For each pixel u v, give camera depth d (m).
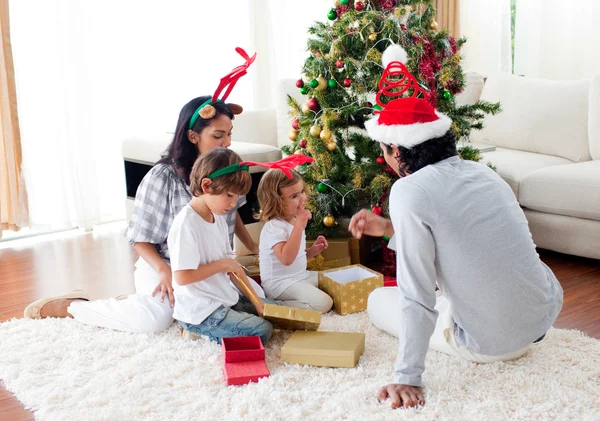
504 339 1.89
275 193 2.54
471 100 4.14
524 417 1.75
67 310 2.52
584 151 3.60
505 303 1.82
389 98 2.72
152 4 4.28
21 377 2.06
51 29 3.88
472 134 4.09
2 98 3.70
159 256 2.48
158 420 1.81
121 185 4.29
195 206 2.27
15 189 3.80
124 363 2.14
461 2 5.52
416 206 1.72
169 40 4.38
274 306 2.23
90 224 4.11
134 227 2.47
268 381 1.97
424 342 1.79
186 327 2.30
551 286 1.95
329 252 2.97
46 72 3.88
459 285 1.81
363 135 2.92
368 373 2.03
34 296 2.93
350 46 2.83
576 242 3.13
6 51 3.66
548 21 5.24
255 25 4.69
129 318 2.37
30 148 3.89
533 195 3.24
